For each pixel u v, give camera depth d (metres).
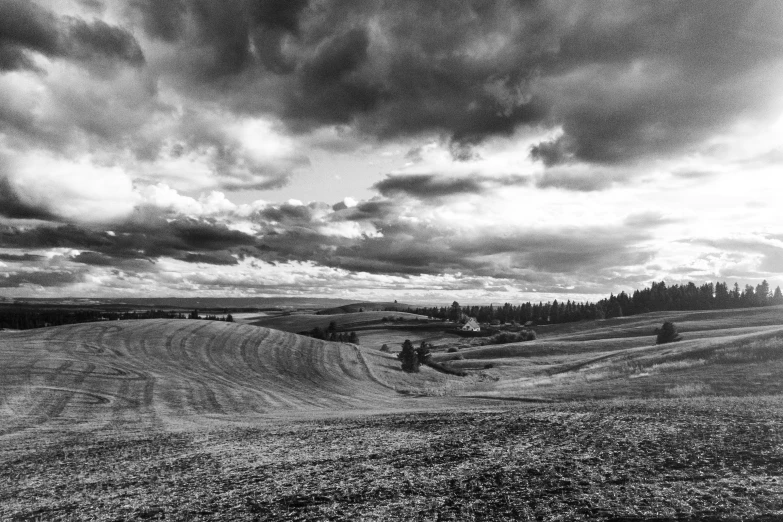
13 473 24.55
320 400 68.38
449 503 12.83
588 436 18.78
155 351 91.25
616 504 11.29
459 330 198.00
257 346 101.06
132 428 43.09
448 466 16.78
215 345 98.81
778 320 137.00
